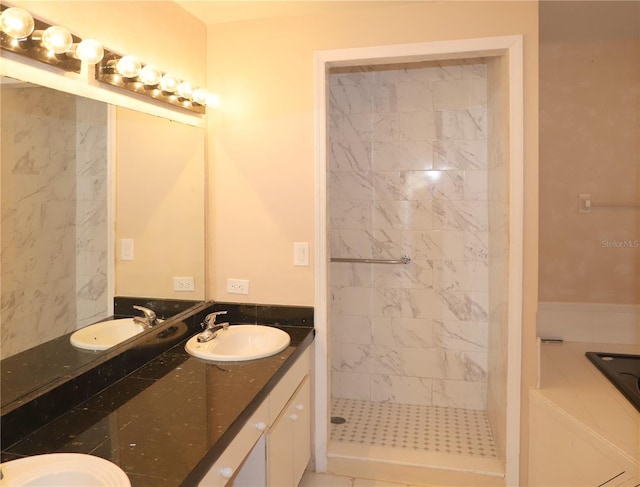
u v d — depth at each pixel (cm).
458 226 313
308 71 242
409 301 324
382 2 226
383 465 251
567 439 212
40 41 144
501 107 246
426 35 228
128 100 193
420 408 321
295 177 246
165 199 219
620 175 322
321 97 240
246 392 166
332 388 338
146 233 204
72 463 116
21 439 133
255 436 165
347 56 236
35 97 147
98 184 176
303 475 255
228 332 231
